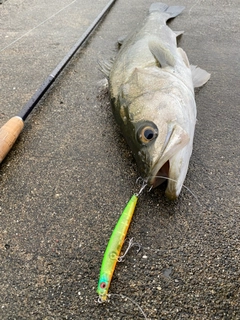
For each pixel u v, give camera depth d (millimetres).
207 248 299
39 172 382
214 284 275
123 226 306
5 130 388
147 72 382
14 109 476
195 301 265
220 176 363
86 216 334
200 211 329
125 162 386
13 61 591
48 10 793
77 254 303
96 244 310
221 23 684
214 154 389
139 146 334
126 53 454
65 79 532
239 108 456
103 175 374
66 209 341
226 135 415
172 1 799
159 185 354
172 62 410
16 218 335
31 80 538
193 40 627
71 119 454
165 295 270
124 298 270
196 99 476
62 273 291
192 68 518
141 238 310
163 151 306
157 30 532
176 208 332
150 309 263
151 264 291
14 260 301
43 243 313
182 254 296
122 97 385
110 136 423
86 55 596
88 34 637
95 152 403
